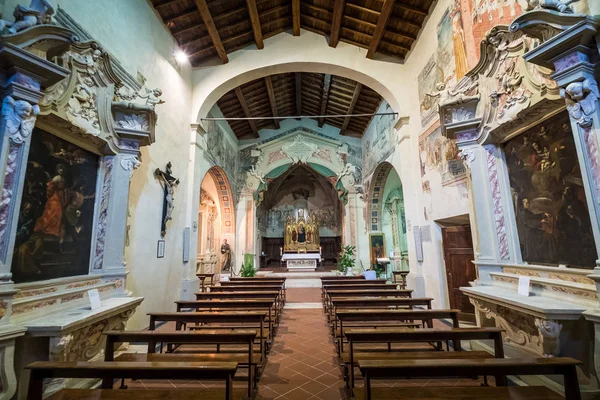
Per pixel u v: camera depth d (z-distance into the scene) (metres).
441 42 6.22
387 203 13.52
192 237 8.03
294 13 7.93
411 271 7.88
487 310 3.96
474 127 4.38
